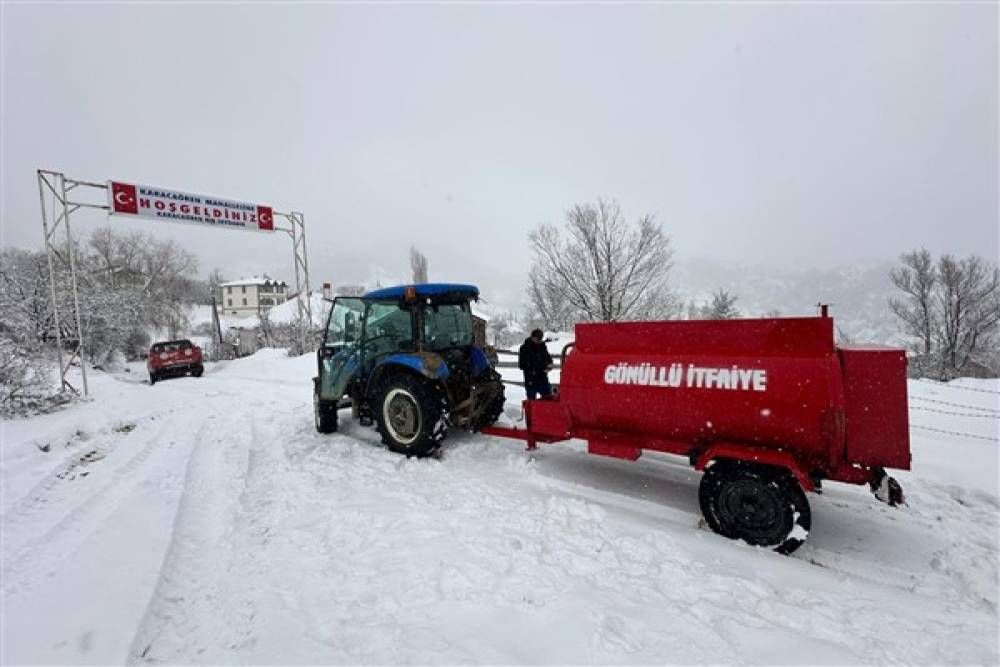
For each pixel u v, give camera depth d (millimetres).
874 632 2430
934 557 3223
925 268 23328
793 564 3078
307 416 7836
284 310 42938
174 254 43656
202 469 5375
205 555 3451
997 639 2389
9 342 8984
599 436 4230
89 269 27031
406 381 5160
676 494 4258
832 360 3158
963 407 6691
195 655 2406
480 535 3320
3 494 4684
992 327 21875
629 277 16422
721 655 2182
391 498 4016
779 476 3221
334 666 2145
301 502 4062
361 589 2746
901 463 2994
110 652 2422
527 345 6336
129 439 6922
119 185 11203
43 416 8039
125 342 25578
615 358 4055
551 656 2172
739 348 3521
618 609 2535
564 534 3346
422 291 5219
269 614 2568
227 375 15844
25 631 2582
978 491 4098
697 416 3590
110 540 3619
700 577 2867
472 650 2207
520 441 5805
